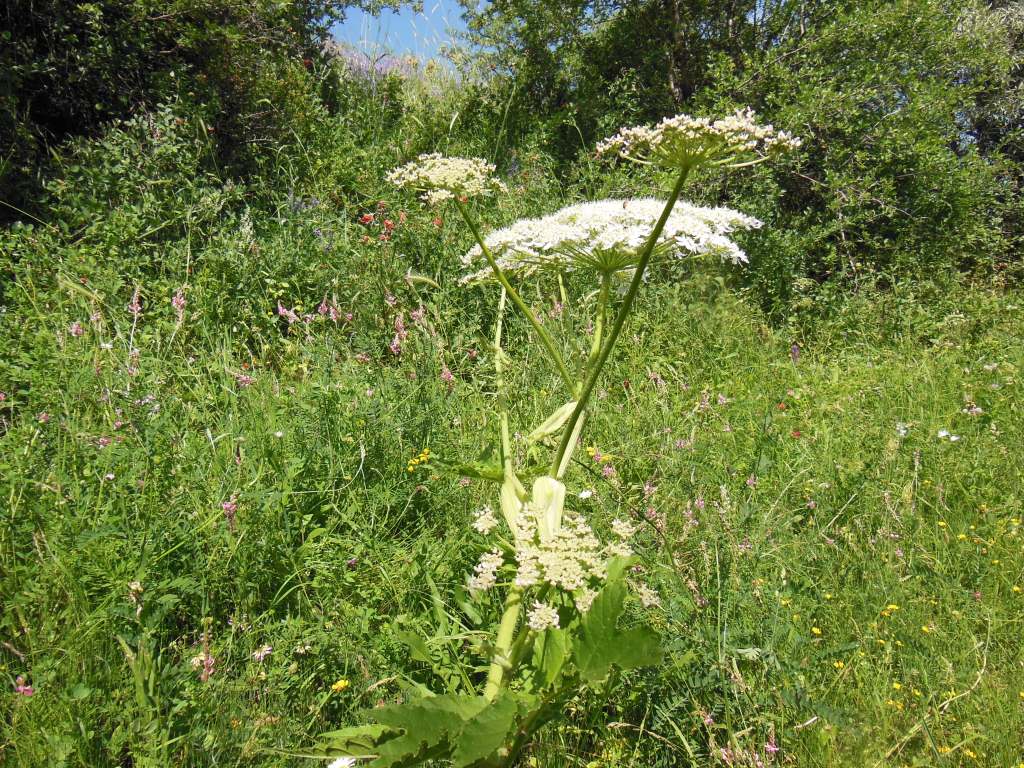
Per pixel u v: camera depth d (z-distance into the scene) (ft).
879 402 17.11
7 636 7.36
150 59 21.70
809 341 23.27
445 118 30.17
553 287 18.80
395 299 16.34
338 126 24.70
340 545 9.21
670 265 20.57
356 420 11.12
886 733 7.21
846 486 12.12
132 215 16.75
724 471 12.18
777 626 8.23
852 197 26.61
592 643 5.61
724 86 28.30
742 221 8.13
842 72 28.22
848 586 9.49
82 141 18.61
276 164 22.70
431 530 9.97
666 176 24.94
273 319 15.72
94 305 13.89
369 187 21.40
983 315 24.38
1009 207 31.19
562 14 31.91
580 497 10.50
